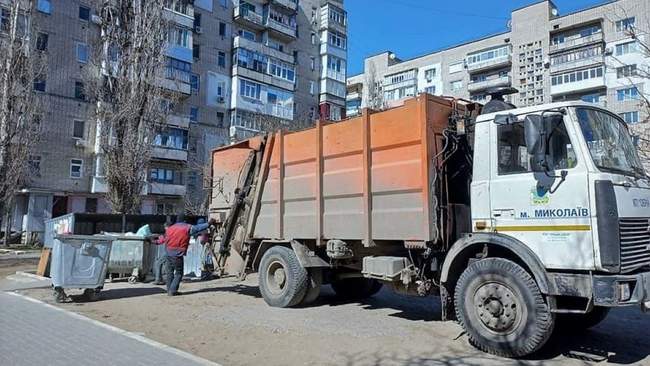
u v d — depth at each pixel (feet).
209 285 43.60
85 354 19.95
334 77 184.55
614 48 157.28
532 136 19.58
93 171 122.01
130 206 79.00
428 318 27.94
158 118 83.20
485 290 20.62
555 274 19.10
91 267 34.55
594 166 18.85
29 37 94.27
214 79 151.74
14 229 113.91
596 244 18.21
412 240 23.82
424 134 23.45
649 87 84.28
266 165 33.42
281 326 25.70
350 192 27.14
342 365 18.92
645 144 36.47
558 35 180.55
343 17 190.29
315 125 29.78
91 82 84.74
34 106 95.55
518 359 19.76
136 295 37.37
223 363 19.34
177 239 37.35
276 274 32.14
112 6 82.23
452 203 23.99
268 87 159.74
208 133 148.46
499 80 194.59
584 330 24.75
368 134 26.25
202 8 151.33
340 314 29.19
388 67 238.07
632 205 19.20
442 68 218.38
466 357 19.90
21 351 20.38
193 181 139.95
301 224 30.35
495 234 20.94
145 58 81.30
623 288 17.84
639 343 22.49
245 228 34.65
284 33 170.50
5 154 88.74
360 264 29.37
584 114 20.07
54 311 30.04
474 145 22.66
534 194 20.07
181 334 24.21
